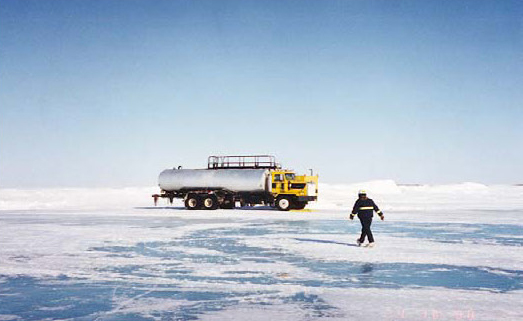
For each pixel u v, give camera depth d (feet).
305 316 21.35
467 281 29.25
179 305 23.59
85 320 21.15
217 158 118.52
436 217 89.81
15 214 101.91
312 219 84.38
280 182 110.73
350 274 31.58
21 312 22.50
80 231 61.98
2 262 36.81
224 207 120.37
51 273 32.22
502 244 47.62
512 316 21.21
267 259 38.09
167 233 59.16
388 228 66.13
